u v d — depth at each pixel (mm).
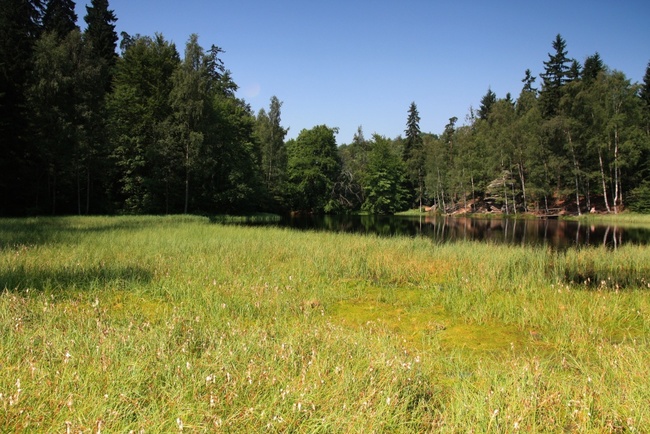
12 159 29562
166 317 6344
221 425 3111
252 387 3803
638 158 45875
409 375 4340
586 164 50469
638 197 46156
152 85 40500
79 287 8531
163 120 40375
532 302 8875
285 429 3188
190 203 44562
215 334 5344
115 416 3188
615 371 4770
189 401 3510
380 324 7430
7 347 4410
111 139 35406
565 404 3838
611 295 9359
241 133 50531
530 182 52719
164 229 20516
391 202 69438
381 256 13727
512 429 3268
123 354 4375
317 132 65062
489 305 8586
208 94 43156
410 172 74062
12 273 8648
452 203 67188
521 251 15531
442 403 3953
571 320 7496
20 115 29859
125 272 9672
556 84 63906
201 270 10414
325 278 10984
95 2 49062
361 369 4457
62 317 5988
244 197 47094
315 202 64312
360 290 10047
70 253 11523
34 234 15531
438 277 11734
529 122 52688
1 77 28953
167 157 38406
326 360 4504
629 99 45656
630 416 3557
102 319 5910
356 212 70438
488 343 6605
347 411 3451
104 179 36688
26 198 32438
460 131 70875
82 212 36938
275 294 8523
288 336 5480
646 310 8227
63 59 31516
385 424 3375
